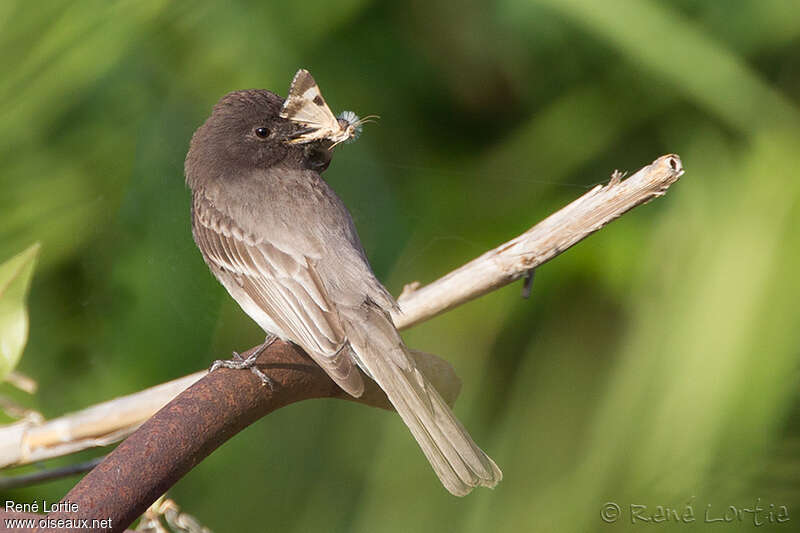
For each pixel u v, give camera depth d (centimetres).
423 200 1050
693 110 1039
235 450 1009
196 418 607
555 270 978
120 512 555
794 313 818
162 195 983
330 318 782
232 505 996
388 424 935
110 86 954
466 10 1106
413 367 738
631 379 843
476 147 1105
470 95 1138
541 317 976
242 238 860
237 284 870
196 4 981
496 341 970
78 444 759
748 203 889
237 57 1007
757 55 1016
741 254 854
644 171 715
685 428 813
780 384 801
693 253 900
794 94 999
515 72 1109
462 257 1019
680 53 997
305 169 911
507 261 759
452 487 681
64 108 905
